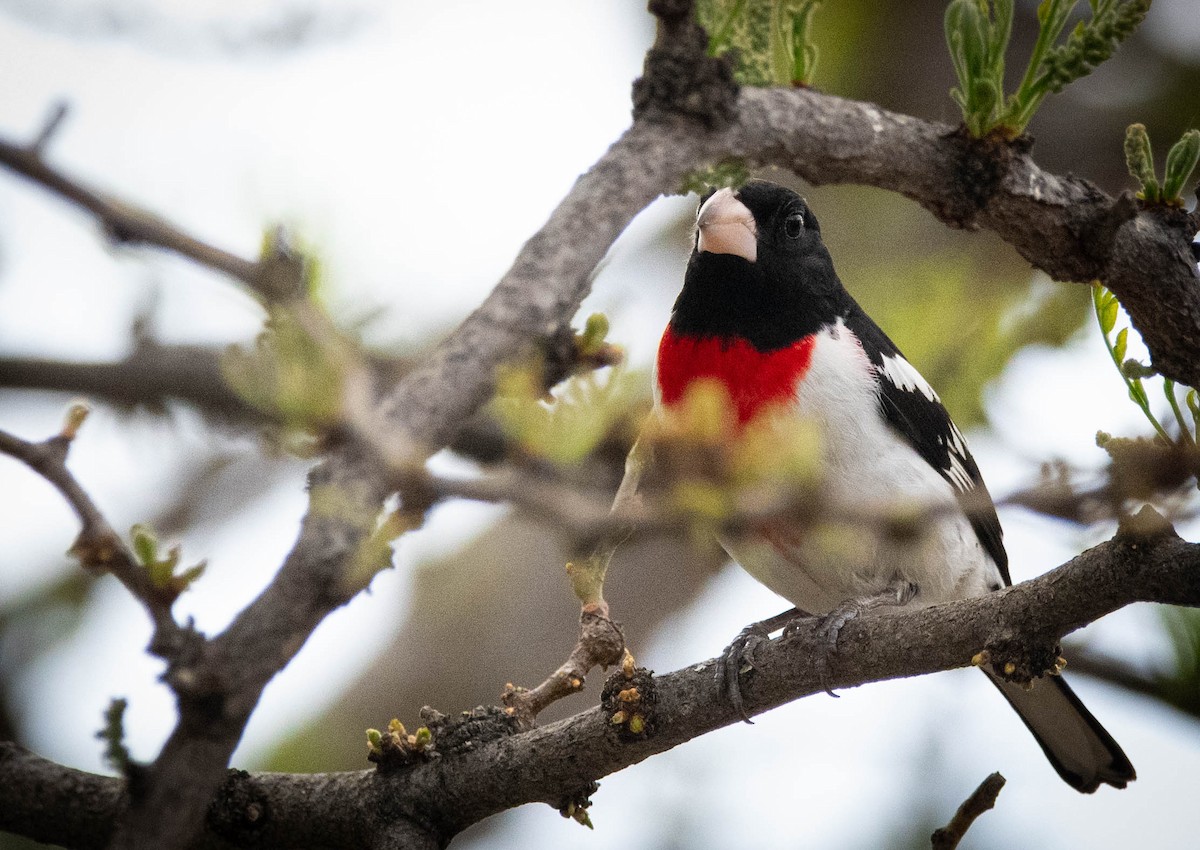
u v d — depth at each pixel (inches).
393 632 400.5
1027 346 269.4
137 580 118.0
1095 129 433.7
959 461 276.2
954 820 198.2
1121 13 180.7
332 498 110.3
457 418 121.5
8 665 334.3
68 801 205.2
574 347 136.4
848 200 398.0
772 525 147.6
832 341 269.4
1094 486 143.2
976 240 377.7
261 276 107.2
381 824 204.2
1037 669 180.9
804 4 179.3
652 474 138.2
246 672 108.8
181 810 109.6
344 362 111.2
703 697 205.3
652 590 397.7
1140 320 193.5
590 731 203.9
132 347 246.8
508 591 398.0
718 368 266.4
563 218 140.2
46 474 121.6
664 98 154.5
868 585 261.6
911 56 412.8
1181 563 162.9
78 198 103.7
